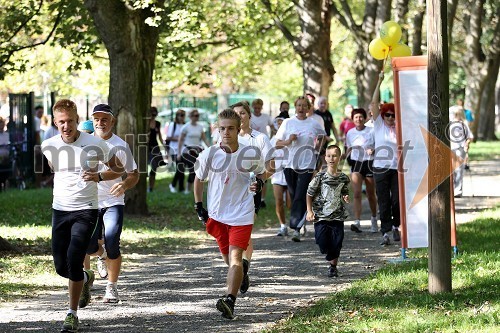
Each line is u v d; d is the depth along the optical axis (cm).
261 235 2136
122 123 2464
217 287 1429
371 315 1120
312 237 2070
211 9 3872
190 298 1331
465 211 2425
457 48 7056
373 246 1880
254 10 3831
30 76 5103
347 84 8269
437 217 1264
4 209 2538
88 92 5506
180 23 2483
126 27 2441
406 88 1593
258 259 1731
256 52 4744
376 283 1363
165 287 1430
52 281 1484
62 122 1101
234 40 3772
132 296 1350
